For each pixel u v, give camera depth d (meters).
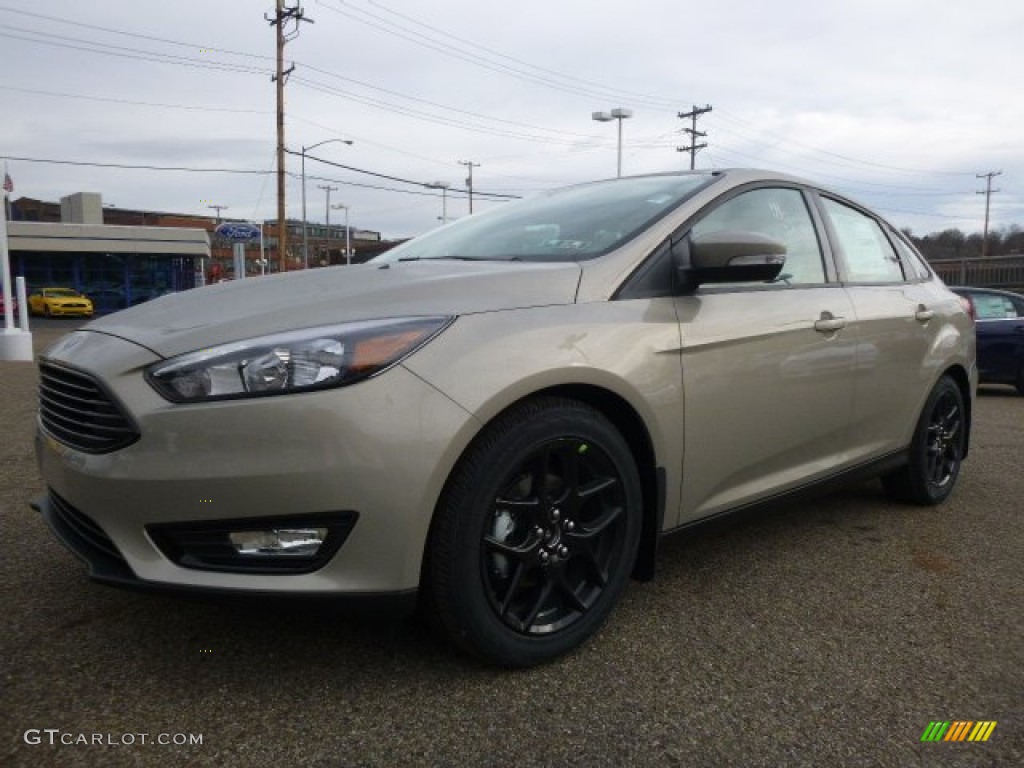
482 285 2.45
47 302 38.88
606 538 2.54
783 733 2.09
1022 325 9.98
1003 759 2.00
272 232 80.44
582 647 2.55
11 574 3.04
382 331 2.14
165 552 2.11
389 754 1.96
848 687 2.33
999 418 7.87
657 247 2.76
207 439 2.02
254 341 2.09
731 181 3.17
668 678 2.36
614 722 2.12
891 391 3.74
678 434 2.67
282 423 2.01
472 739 2.03
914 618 2.81
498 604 2.28
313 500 2.02
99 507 2.13
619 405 2.54
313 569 2.07
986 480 4.92
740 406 2.89
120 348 2.22
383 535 2.06
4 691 2.21
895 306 3.79
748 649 2.55
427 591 2.20
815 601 2.95
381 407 2.05
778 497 3.18
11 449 5.24
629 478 2.55
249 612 2.73
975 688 2.34
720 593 3.01
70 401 2.31
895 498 4.28
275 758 1.94
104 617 2.68
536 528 2.34
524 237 3.11
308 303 2.29
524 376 2.23
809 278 3.40
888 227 4.22
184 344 2.14
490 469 2.19
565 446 2.37
